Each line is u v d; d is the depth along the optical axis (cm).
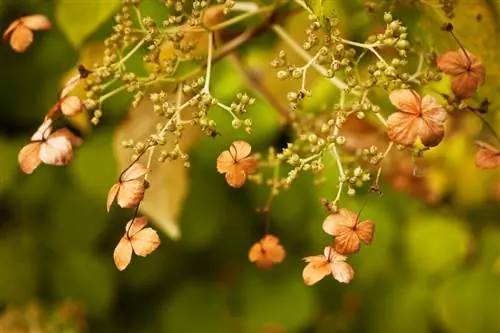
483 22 104
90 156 129
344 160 105
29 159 96
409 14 107
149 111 109
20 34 102
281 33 108
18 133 133
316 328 140
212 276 138
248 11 110
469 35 104
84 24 110
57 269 136
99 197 129
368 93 101
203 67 102
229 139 126
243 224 135
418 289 138
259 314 137
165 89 105
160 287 139
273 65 96
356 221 93
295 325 136
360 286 139
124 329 138
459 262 136
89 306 136
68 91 98
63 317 134
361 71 105
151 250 92
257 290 137
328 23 96
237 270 138
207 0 99
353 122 111
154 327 138
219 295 138
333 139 94
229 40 111
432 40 105
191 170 131
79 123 112
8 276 134
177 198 112
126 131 109
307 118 107
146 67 106
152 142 94
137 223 93
